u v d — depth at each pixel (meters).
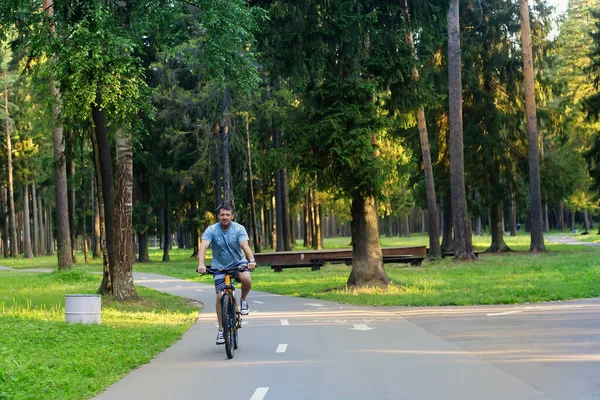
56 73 17.36
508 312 15.65
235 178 54.38
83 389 8.52
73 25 17.56
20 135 73.12
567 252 42.88
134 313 18.22
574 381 8.05
